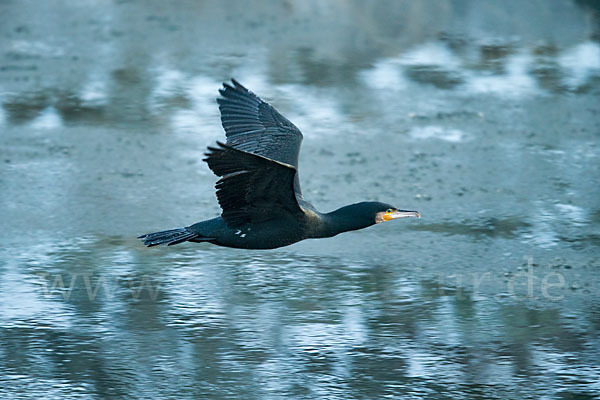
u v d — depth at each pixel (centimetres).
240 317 1239
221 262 1409
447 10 2912
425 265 1404
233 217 925
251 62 2409
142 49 2498
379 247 1467
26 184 1683
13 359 1135
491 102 2145
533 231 1527
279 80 2273
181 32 2644
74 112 2053
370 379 1099
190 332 1200
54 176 1720
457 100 2158
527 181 1728
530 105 2134
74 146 1861
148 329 1206
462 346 1173
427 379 1100
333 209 1580
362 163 1786
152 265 1395
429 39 2647
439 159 1817
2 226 1521
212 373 1109
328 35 2655
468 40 2642
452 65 2423
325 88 2223
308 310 1260
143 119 2022
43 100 2120
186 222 1542
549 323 1232
